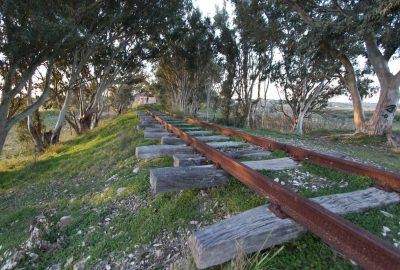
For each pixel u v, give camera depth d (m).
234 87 24.28
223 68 25.02
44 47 8.44
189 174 2.73
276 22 16.16
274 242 1.75
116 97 32.22
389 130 10.74
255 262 1.68
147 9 13.67
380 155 6.66
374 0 7.94
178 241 2.39
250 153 4.17
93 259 2.58
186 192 3.03
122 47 17.58
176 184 2.68
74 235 3.20
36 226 3.62
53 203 4.96
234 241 1.64
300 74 17.58
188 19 22.38
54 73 16.89
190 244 1.72
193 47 23.25
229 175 2.97
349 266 1.60
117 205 3.60
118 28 14.96
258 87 22.30
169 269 2.05
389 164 4.94
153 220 2.81
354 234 1.44
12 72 9.66
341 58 12.10
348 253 1.45
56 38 8.09
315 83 18.72
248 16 17.67
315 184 2.93
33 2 7.23
